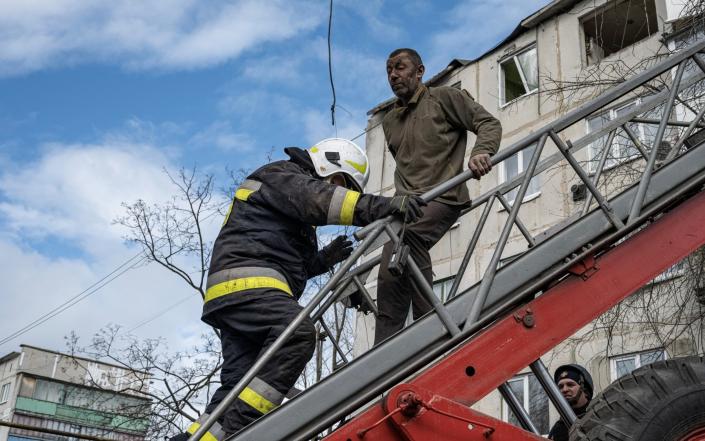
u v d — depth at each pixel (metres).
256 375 3.02
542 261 3.30
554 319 3.21
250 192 3.33
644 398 2.86
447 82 19.17
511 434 2.90
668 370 2.95
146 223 15.32
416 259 3.84
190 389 14.27
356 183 3.73
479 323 3.11
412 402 2.82
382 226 3.06
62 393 35.19
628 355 11.77
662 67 3.71
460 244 16.12
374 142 20.27
